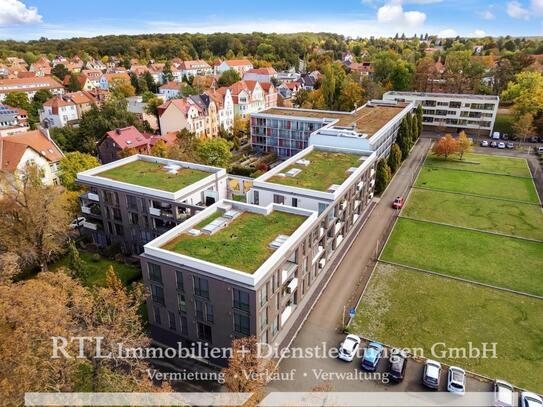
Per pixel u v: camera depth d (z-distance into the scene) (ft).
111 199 183.62
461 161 314.96
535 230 203.72
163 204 173.88
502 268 171.01
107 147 291.58
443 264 174.81
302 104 459.32
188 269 116.37
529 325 137.28
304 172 198.59
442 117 400.47
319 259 162.61
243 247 127.85
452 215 222.69
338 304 150.00
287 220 146.82
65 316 97.81
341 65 625.41
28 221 167.22
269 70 582.76
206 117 371.76
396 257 180.86
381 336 134.00
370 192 233.55
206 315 119.85
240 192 232.53
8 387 82.94
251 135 346.13
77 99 442.50
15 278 168.76
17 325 94.27
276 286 121.70
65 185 222.89
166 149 266.36
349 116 315.58
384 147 281.74
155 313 131.23
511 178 276.21
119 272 175.11
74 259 148.77
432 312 144.66
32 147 248.32
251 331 113.19
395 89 478.18
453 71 484.33
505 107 439.63
